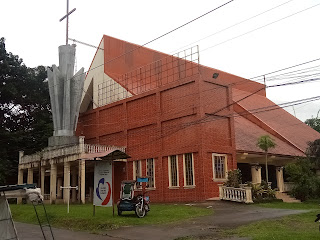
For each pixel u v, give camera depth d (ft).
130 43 134.21
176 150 89.61
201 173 82.48
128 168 103.09
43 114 141.79
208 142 85.40
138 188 96.63
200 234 40.70
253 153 96.84
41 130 140.97
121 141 107.24
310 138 139.95
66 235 45.70
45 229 52.01
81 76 114.01
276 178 112.16
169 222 50.65
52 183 99.86
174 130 91.45
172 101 93.45
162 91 96.78
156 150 95.14
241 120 126.52
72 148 95.09
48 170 119.96
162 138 94.17
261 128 128.36
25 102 141.79
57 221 57.36
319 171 100.68
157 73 116.78
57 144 106.93
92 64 133.08
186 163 87.25
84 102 132.26
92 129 120.47
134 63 133.18
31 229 52.54
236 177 79.00
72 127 110.32
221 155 88.02
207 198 81.15
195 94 87.71
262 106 149.89
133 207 55.06
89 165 104.27
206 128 85.97
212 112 88.84
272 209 63.21
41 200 30.50
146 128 99.86
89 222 52.31
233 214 56.90
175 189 88.28
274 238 34.37
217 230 42.83
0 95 135.23
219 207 66.95
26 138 138.82
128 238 40.86
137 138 102.06
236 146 94.53
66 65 112.88
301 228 41.70
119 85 115.24
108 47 127.54
